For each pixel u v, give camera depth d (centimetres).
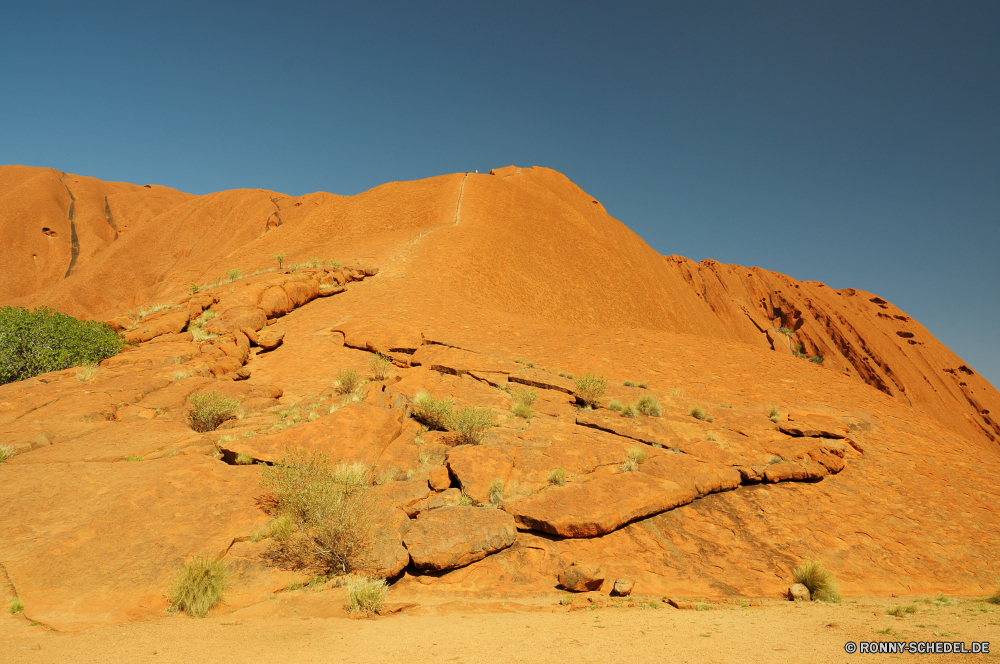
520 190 8138
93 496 848
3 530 745
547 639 558
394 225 6222
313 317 2552
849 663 463
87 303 7725
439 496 962
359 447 1077
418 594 775
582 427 1372
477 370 1764
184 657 482
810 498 1195
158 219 10612
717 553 973
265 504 880
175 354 1692
